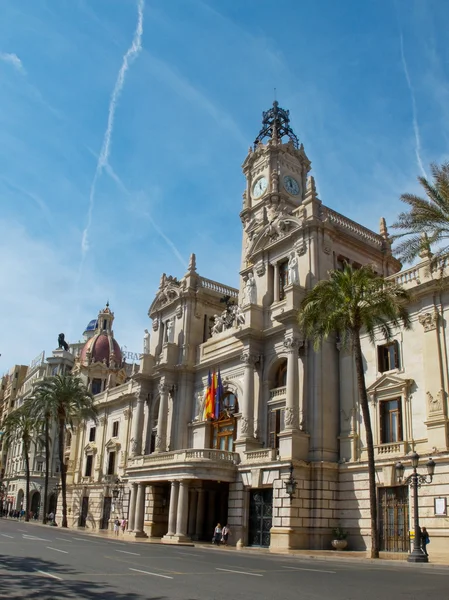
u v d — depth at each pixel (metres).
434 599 14.58
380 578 19.67
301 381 44.22
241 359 49.97
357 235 51.69
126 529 56.75
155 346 66.62
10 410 146.62
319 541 39.22
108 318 107.38
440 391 36.38
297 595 14.80
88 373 97.12
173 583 16.38
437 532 33.72
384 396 40.16
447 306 37.81
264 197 61.19
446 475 34.19
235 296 66.31
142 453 61.88
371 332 35.66
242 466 45.00
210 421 55.06
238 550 37.69
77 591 14.10
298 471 40.44
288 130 67.94
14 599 12.82
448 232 31.52
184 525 45.25
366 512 38.66
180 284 65.25
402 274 41.25
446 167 31.95
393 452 38.28
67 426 87.44
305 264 48.03
